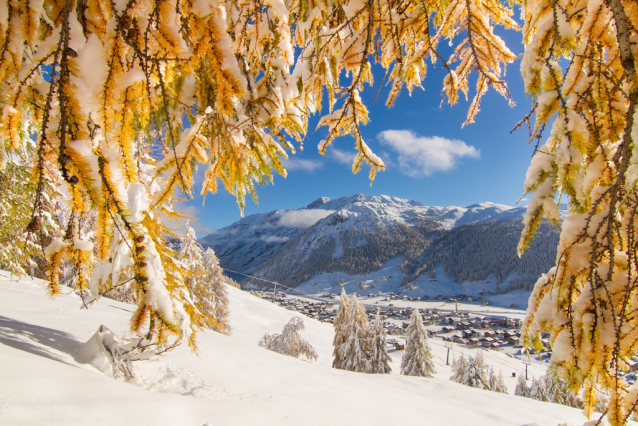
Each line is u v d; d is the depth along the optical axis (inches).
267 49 73.8
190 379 110.3
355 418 125.9
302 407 115.9
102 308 180.7
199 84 54.8
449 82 78.7
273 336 695.7
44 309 143.9
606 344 47.4
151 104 46.8
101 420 52.4
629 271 43.9
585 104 51.6
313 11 70.8
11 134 44.3
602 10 47.2
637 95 38.8
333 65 74.3
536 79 50.8
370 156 69.9
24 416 44.8
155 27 38.4
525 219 53.4
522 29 63.6
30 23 40.8
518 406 339.0
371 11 56.5
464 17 69.2
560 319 51.7
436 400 280.5
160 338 70.9
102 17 39.3
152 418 61.6
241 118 69.1
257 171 80.4
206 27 41.4
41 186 39.9
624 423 46.2
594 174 51.1
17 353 66.4
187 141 60.7
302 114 77.4
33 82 43.4
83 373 70.1
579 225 50.8
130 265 67.5
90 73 36.9
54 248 54.1
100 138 40.5
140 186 76.7
